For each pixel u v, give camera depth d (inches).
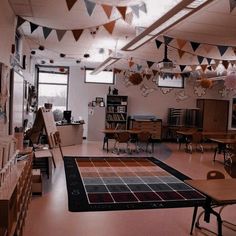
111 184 198.1
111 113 434.3
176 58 290.4
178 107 467.2
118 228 129.3
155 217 143.4
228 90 472.7
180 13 126.0
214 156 302.5
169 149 373.4
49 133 228.8
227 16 161.9
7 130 147.5
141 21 167.0
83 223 133.1
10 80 158.7
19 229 98.3
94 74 407.8
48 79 422.3
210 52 251.1
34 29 193.2
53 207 151.5
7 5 151.2
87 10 155.3
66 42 251.1
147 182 206.5
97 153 320.2
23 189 108.7
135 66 364.5
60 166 247.3
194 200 168.7
